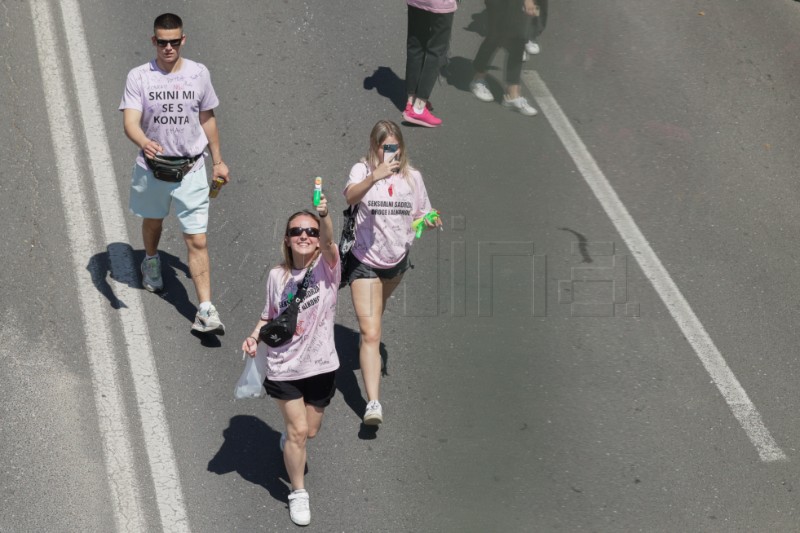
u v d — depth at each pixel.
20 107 33.34
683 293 29.38
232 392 25.42
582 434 25.00
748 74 38.38
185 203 25.95
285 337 21.11
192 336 26.83
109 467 23.20
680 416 25.66
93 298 27.52
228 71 36.56
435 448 24.45
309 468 23.77
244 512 22.58
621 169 33.22
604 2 40.44
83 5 38.62
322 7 40.66
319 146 33.66
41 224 29.47
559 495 23.42
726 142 35.00
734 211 32.38
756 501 23.59
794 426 25.56
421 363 26.75
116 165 31.78
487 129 34.22
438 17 33.00
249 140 33.59
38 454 23.23
